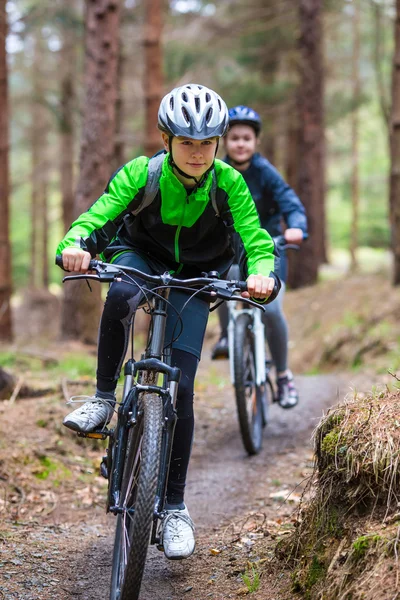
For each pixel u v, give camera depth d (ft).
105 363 9.39
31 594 9.04
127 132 57.47
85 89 31.63
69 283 33.24
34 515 12.36
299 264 52.26
